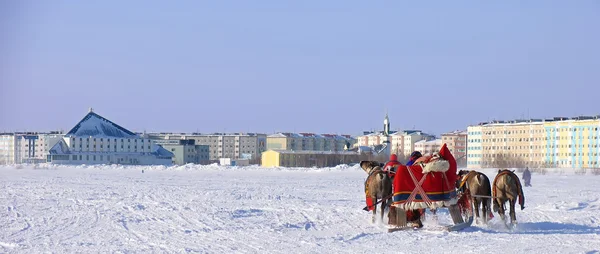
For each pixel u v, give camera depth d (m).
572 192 45.38
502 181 21.67
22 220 23.81
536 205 32.25
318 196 38.47
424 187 21.12
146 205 29.77
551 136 162.00
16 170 103.12
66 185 49.62
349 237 19.52
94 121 194.75
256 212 26.98
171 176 75.69
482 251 16.78
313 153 167.62
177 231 20.89
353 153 170.62
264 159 167.25
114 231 20.86
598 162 151.75
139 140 198.38
